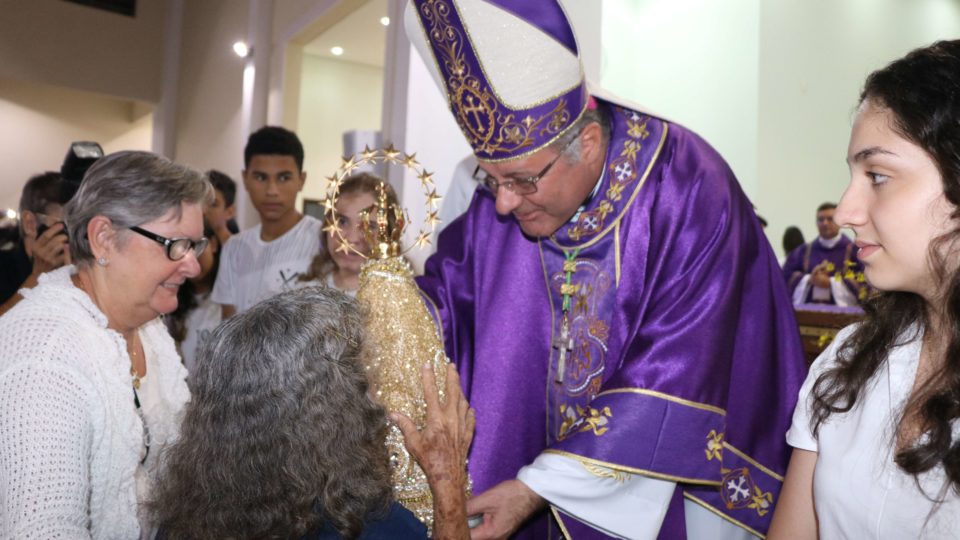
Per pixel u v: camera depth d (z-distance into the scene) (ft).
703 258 5.50
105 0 33.65
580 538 5.34
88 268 4.86
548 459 5.08
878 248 3.34
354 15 25.90
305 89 33.78
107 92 33.58
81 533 4.16
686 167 5.84
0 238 12.31
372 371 4.37
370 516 3.87
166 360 5.69
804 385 4.06
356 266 8.12
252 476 3.68
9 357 4.31
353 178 8.04
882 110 3.25
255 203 10.77
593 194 6.03
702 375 5.17
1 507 4.07
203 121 30.45
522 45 5.27
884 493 3.42
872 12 26.25
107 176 4.73
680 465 5.05
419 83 13.39
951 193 3.06
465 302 6.50
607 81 18.65
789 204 23.45
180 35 33.94
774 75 22.99
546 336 6.28
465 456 4.47
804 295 16.55
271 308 3.98
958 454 3.10
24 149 35.99
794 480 4.05
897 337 3.67
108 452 4.51
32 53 32.17
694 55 21.70
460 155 13.56
